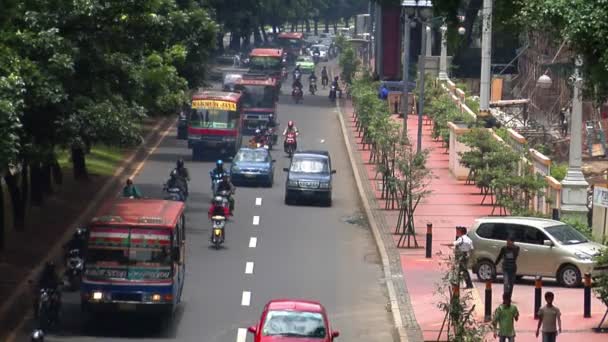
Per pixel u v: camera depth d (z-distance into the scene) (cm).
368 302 7069
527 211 8506
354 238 8931
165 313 6109
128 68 7625
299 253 8344
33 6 6994
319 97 18912
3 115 5775
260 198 10450
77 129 7131
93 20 7212
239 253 8269
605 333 6028
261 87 14350
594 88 4925
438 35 17188
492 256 7362
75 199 9612
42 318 6056
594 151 11781
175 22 9638
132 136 7481
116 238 6091
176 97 9525
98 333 6116
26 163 7319
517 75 15150
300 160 10425
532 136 11875
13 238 8050
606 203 7094
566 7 4562
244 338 6116
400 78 17588
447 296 7019
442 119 12912
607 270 6234
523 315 6488
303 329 5394
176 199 9544
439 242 8675
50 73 6675
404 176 9525
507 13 5422
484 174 9712
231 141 12219
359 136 14150
